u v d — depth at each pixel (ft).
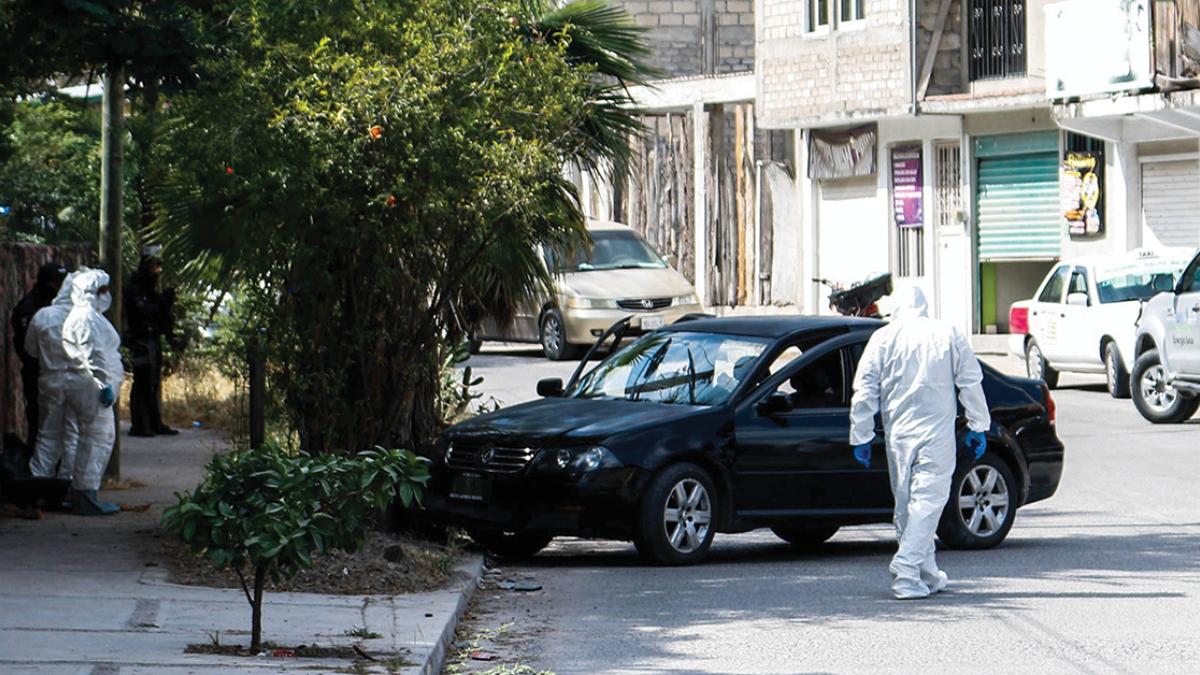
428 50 60.13
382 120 58.49
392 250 61.46
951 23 175.22
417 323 64.49
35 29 59.41
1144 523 72.43
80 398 67.26
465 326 69.41
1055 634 48.34
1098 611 51.88
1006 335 174.60
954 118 174.91
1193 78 146.00
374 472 42.88
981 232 174.70
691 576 59.31
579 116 66.44
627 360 67.10
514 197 60.80
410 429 67.31
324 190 58.18
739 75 201.46
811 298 193.88
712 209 206.39
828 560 64.13
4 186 137.28
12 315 72.90
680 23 230.48
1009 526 66.23
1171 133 153.07
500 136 62.34
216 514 41.60
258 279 63.16
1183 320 108.58
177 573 53.26
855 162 185.88
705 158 207.00
